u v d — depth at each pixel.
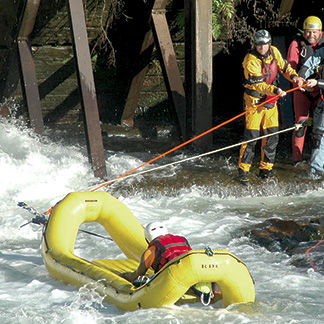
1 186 32.81
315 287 19.27
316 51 32.91
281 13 42.44
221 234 25.83
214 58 47.16
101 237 23.98
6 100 45.94
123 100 49.16
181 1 44.44
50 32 45.31
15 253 24.31
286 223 26.16
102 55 47.28
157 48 39.19
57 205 22.22
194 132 37.78
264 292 18.75
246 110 31.34
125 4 44.31
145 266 17.58
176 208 29.86
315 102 33.81
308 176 32.84
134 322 16.14
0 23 41.81
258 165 35.59
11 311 17.62
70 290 19.47
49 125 49.56
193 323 15.98
